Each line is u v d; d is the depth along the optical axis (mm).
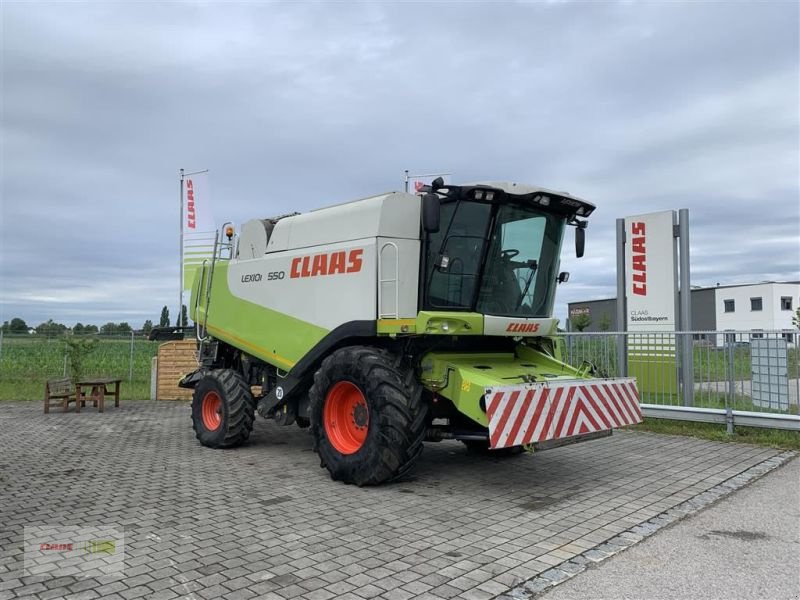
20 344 19125
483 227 6242
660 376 9516
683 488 6031
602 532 4715
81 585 3713
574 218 7145
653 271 10438
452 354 6531
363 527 4848
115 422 10930
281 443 8797
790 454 7590
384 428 5895
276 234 7926
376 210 6461
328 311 6918
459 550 4324
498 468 6992
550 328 6965
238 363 9172
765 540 4555
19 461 7523
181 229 14477
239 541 4512
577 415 6055
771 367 8453
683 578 3857
